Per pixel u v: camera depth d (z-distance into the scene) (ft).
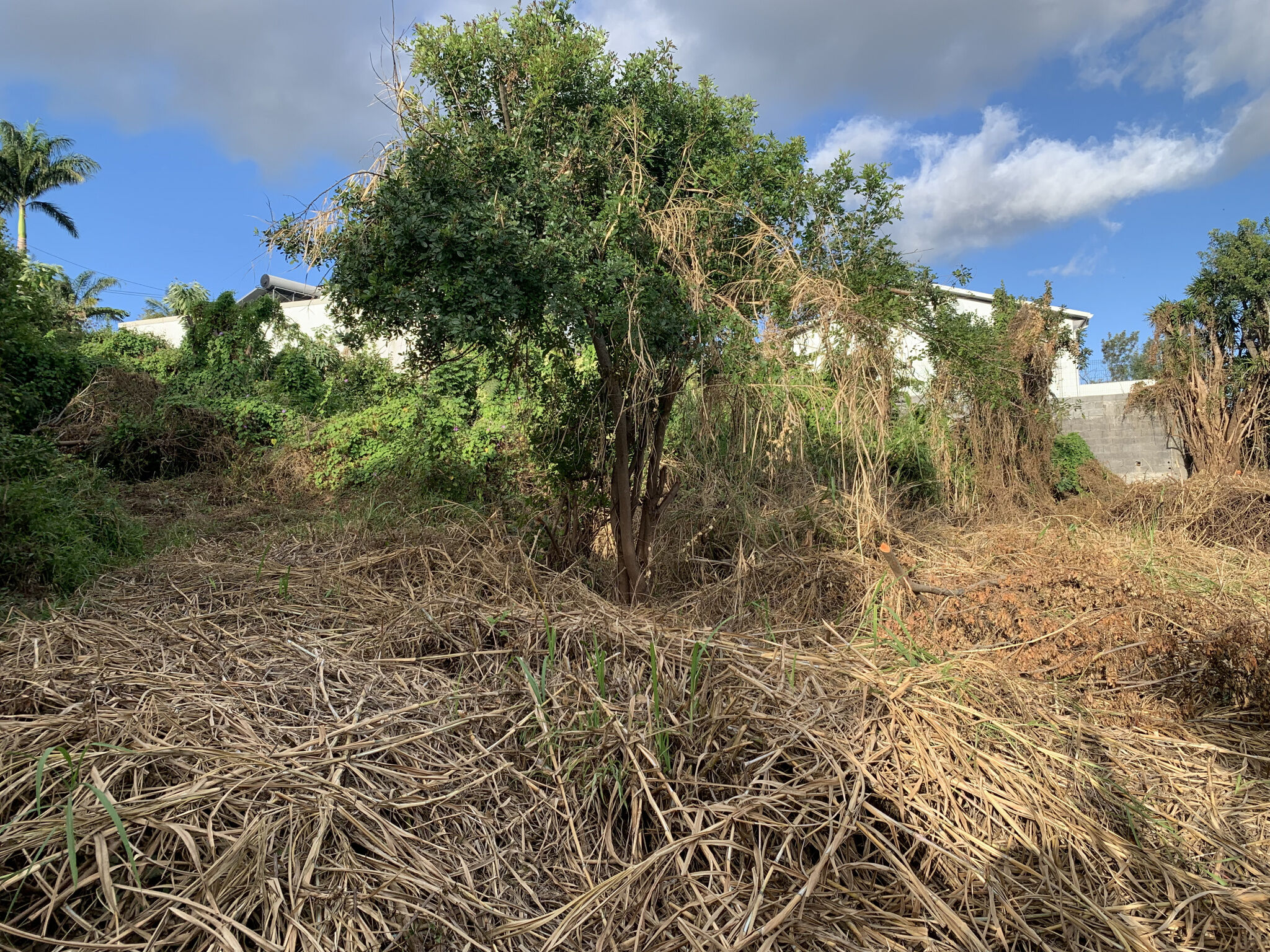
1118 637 12.25
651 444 15.79
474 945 6.00
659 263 13.61
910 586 14.44
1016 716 9.95
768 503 19.75
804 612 15.26
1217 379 38.83
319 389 46.57
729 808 7.34
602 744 8.11
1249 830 8.41
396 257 11.55
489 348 13.29
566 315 12.20
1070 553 15.44
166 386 39.45
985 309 40.78
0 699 7.91
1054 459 35.09
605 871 7.00
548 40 13.26
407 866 6.46
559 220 12.06
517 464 22.29
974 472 29.12
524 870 6.91
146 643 9.82
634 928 6.37
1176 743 10.20
